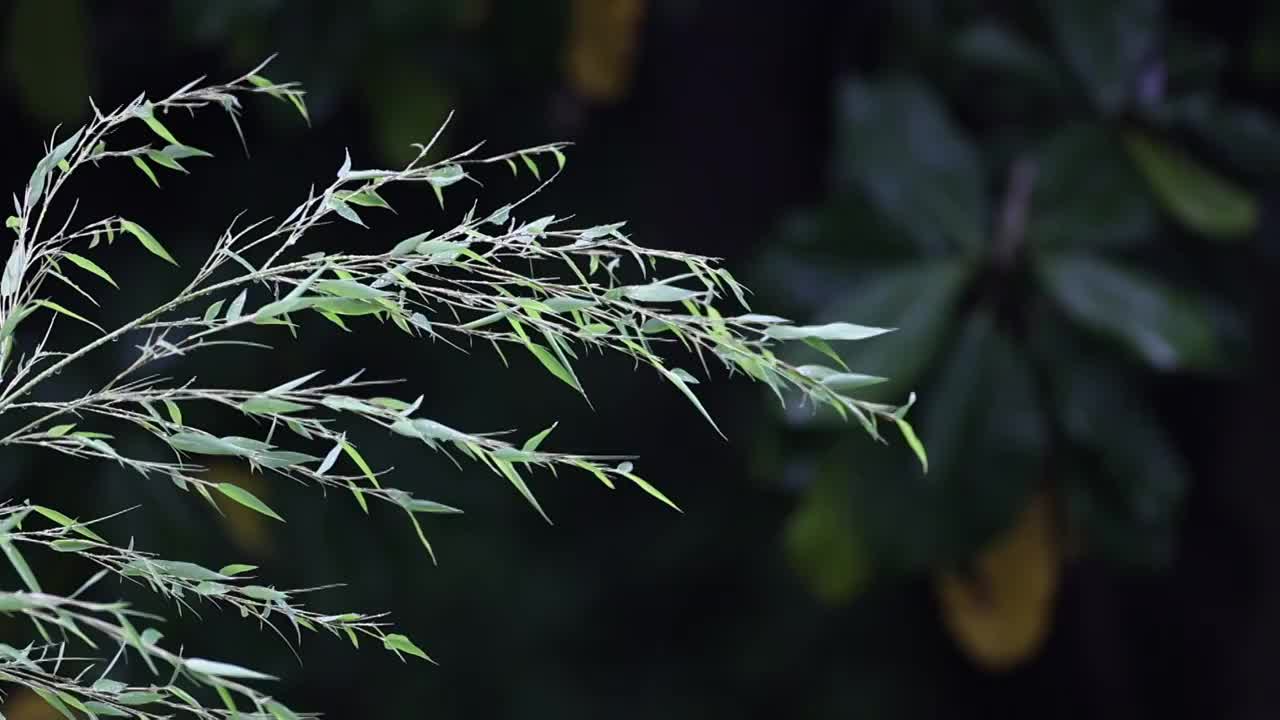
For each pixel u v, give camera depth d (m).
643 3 3.25
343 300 1.48
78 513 3.12
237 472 3.22
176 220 3.45
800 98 3.67
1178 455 3.64
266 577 3.32
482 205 3.58
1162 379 3.58
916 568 3.08
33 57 3.15
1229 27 3.43
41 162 1.63
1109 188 3.13
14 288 1.61
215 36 3.08
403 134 3.18
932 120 3.14
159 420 1.48
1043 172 3.13
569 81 3.29
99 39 3.43
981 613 3.19
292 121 3.14
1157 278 3.21
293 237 1.55
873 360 3.04
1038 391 3.14
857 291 3.08
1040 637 3.19
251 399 1.46
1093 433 3.13
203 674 1.26
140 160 1.65
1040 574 3.18
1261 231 3.41
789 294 3.12
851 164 3.13
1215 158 3.30
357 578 3.44
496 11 3.21
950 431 3.08
